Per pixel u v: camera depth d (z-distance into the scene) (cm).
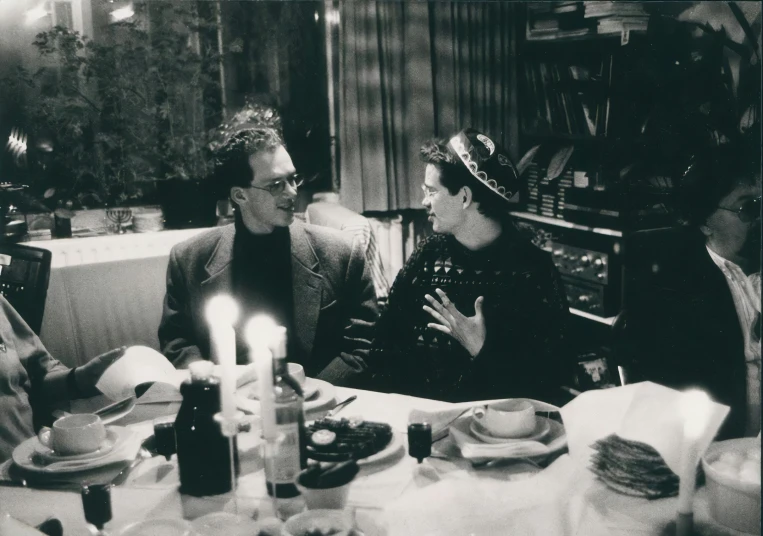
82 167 335
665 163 248
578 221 333
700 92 222
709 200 198
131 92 338
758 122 202
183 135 345
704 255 194
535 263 179
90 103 333
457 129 388
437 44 377
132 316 235
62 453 113
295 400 102
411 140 381
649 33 252
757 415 171
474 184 175
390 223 388
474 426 118
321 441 109
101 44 336
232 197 185
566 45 358
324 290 190
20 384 155
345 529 88
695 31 236
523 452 108
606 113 314
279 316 185
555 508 94
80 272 226
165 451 114
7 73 322
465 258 182
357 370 181
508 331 173
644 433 103
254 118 188
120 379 140
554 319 172
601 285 319
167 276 192
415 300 185
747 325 179
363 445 110
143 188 347
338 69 368
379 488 102
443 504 95
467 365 181
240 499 103
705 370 184
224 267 186
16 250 201
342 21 358
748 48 216
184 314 190
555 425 117
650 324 193
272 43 360
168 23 342
